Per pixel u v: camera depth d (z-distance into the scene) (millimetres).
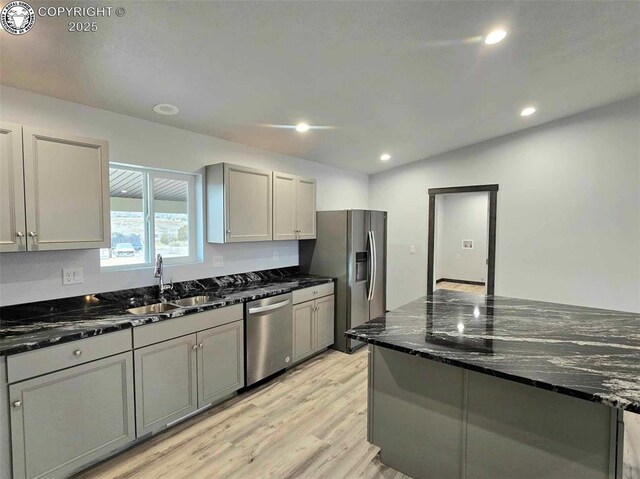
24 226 1847
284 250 4082
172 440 2234
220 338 2594
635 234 3604
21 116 2072
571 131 3900
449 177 4777
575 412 1404
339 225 3895
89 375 1866
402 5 1625
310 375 3252
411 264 5180
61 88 2094
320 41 1837
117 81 2068
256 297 2879
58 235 1984
